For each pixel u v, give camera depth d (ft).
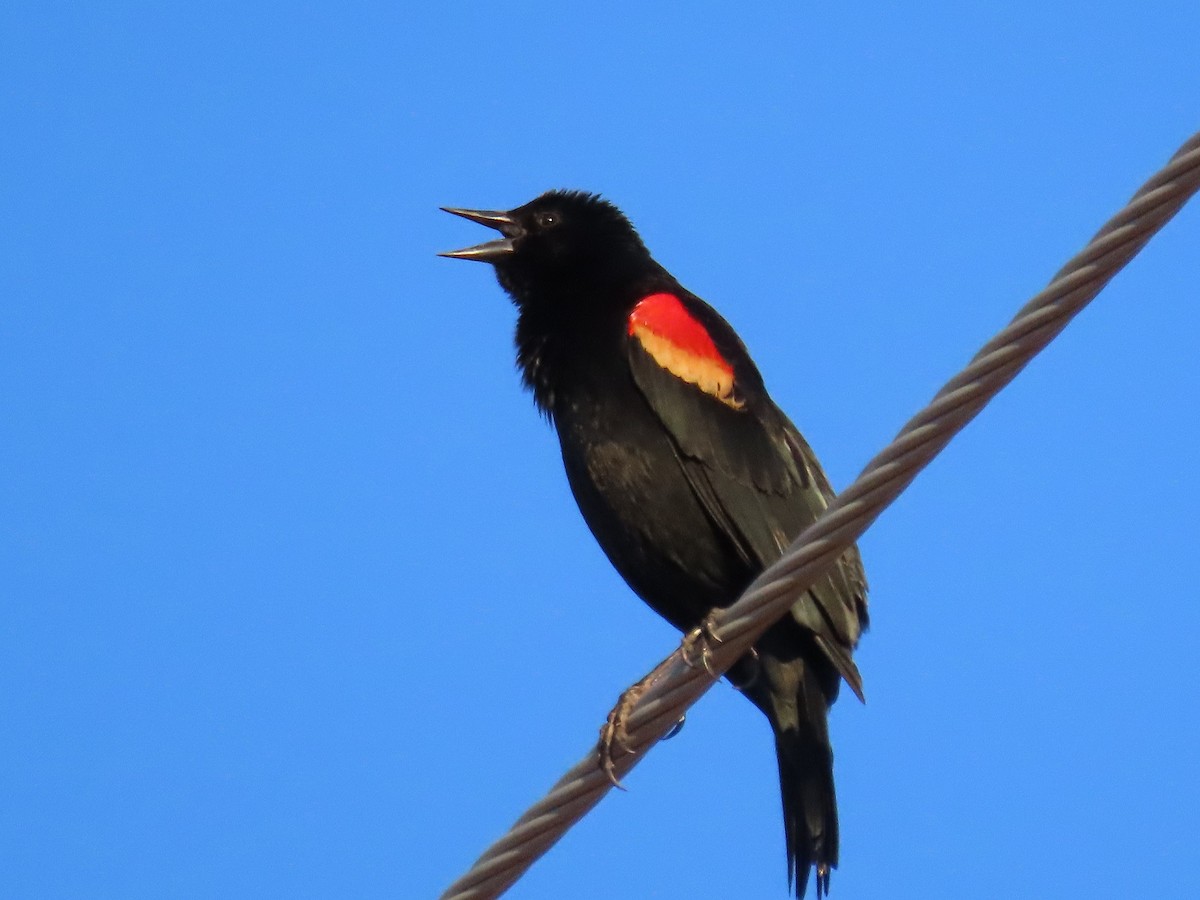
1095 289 23.84
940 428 24.81
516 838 27.81
